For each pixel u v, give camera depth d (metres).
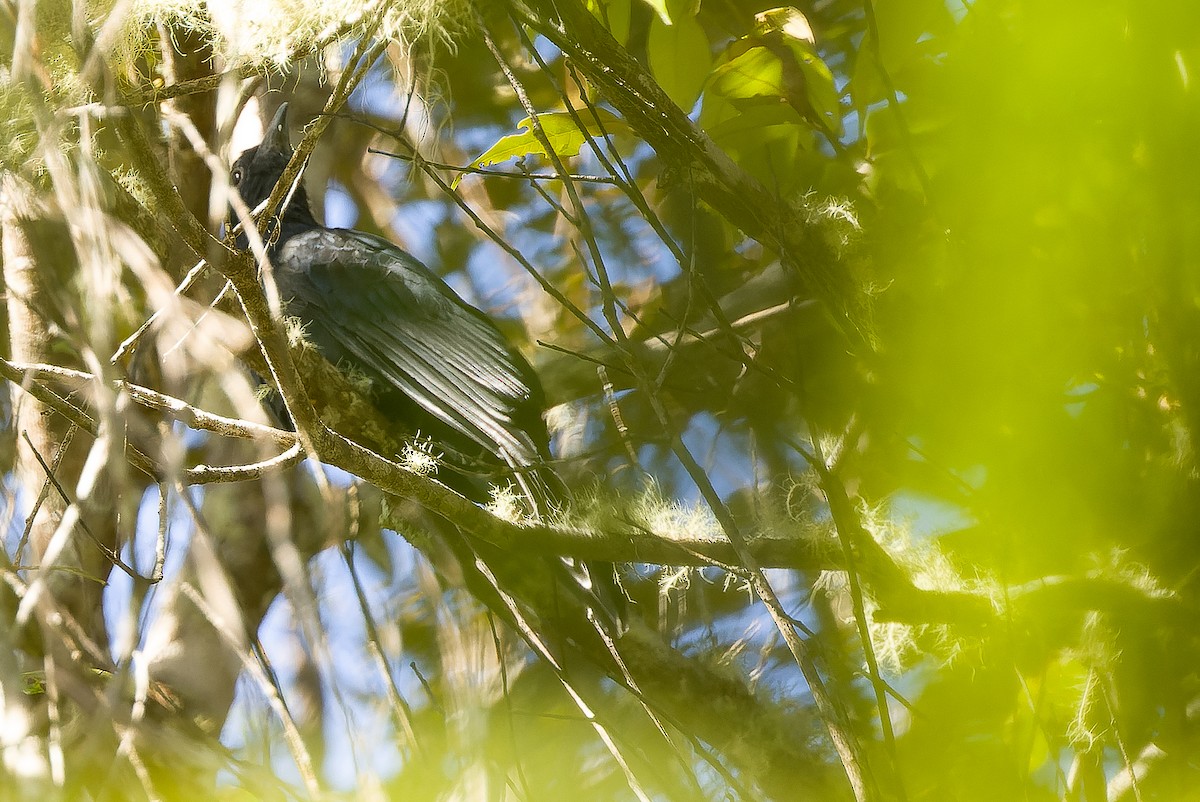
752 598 6.38
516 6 5.50
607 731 4.94
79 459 5.81
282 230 8.76
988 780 6.35
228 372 4.49
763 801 6.43
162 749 4.46
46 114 3.60
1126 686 5.98
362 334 7.73
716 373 8.42
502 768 5.21
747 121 6.25
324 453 4.82
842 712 4.51
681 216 9.34
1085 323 6.09
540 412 7.81
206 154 3.94
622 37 6.18
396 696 4.68
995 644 5.91
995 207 5.91
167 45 5.54
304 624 3.86
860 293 6.10
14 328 5.54
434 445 7.07
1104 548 6.20
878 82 6.16
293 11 5.19
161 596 4.29
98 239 3.48
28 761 3.98
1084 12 5.02
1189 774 5.83
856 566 5.58
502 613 6.05
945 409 6.27
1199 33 4.89
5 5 3.91
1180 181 5.34
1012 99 5.67
